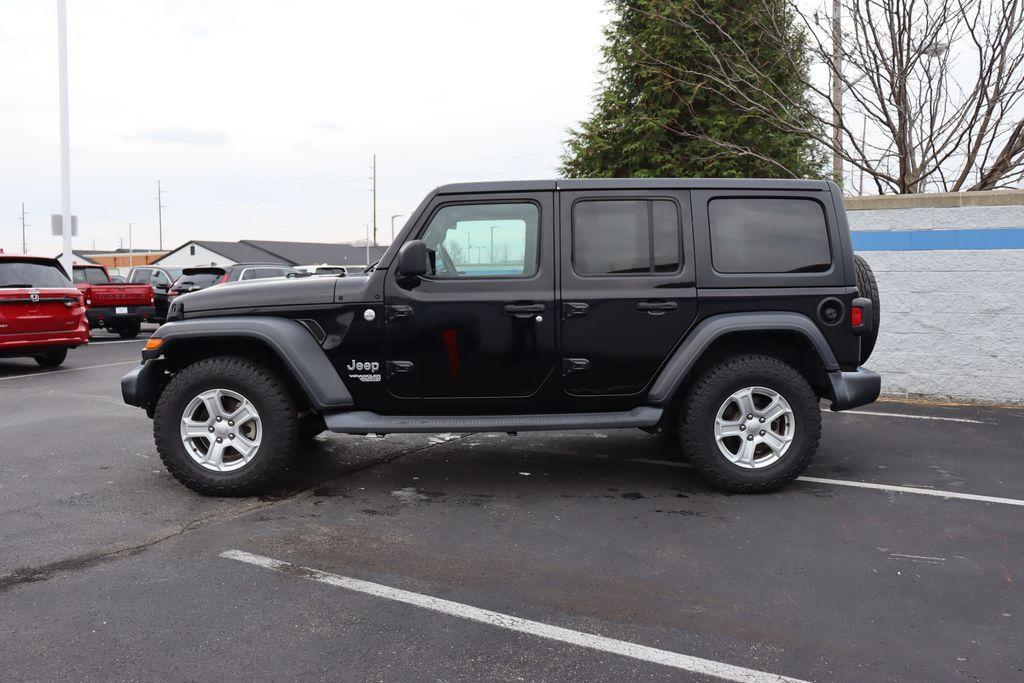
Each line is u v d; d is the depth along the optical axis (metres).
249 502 4.66
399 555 3.79
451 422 4.68
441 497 4.77
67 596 3.31
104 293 16.56
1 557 3.76
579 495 4.80
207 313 4.77
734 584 3.44
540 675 2.68
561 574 3.55
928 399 8.02
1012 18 8.24
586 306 4.70
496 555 3.79
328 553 3.81
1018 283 7.62
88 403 8.35
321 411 4.75
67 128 18.53
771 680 2.65
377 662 2.76
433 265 4.74
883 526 4.18
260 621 3.08
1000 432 6.49
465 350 4.71
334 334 4.70
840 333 4.83
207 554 3.79
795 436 4.72
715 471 4.72
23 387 9.55
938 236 7.86
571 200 4.76
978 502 4.59
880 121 9.61
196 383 4.64
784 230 4.85
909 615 3.13
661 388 4.70
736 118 17.88
